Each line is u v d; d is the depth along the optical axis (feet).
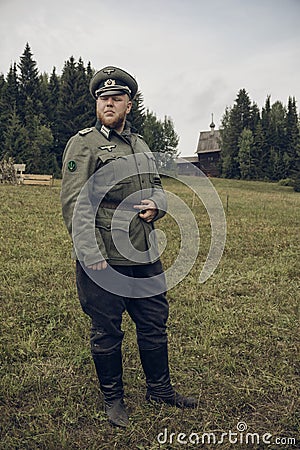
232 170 198.59
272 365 11.78
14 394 10.15
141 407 9.71
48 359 11.87
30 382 10.62
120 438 8.84
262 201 69.05
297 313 15.70
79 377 10.96
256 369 11.62
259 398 10.34
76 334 13.12
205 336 13.35
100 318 8.95
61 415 9.49
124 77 8.93
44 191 62.08
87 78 161.58
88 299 8.89
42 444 8.60
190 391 10.48
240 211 50.42
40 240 27.22
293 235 33.81
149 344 9.50
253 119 212.84
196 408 9.79
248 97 215.51
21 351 12.00
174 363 11.71
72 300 16.06
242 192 92.17
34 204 45.27
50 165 145.89
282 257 25.25
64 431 8.82
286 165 183.62
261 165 186.70
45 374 11.00
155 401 9.82
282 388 10.70
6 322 14.01
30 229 31.01
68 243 26.58
